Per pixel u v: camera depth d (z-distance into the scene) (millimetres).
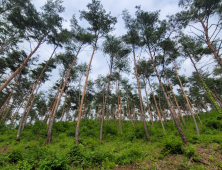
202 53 12820
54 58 18812
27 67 18312
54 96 25141
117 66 16641
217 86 19844
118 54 15812
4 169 4426
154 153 6438
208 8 8883
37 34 12984
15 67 16719
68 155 5438
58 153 5387
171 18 9664
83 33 14016
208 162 4742
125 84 23000
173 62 14297
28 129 17078
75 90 25062
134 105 31234
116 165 5449
